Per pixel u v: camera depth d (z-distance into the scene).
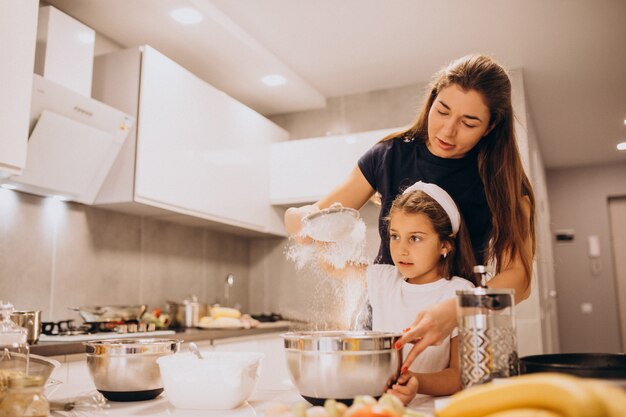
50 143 2.27
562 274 6.45
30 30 2.04
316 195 3.57
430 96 1.54
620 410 0.52
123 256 3.00
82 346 2.13
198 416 0.93
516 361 0.86
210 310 3.27
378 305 1.31
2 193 2.38
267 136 3.75
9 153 1.94
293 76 3.57
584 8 2.82
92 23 2.82
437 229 1.27
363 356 0.91
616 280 6.38
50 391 1.13
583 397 0.53
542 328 3.37
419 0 2.74
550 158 6.10
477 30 3.04
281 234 3.88
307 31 3.05
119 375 1.06
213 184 3.14
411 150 1.58
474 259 1.30
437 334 1.01
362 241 1.39
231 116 3.36
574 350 6.30
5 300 2.36
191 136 2.97
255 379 1.03
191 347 1.04
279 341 3.25
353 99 3.96
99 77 2.75
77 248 2.72
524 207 1.41
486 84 1.38
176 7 2.66
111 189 2.65
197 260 3.58
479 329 0.85
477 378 0.84
